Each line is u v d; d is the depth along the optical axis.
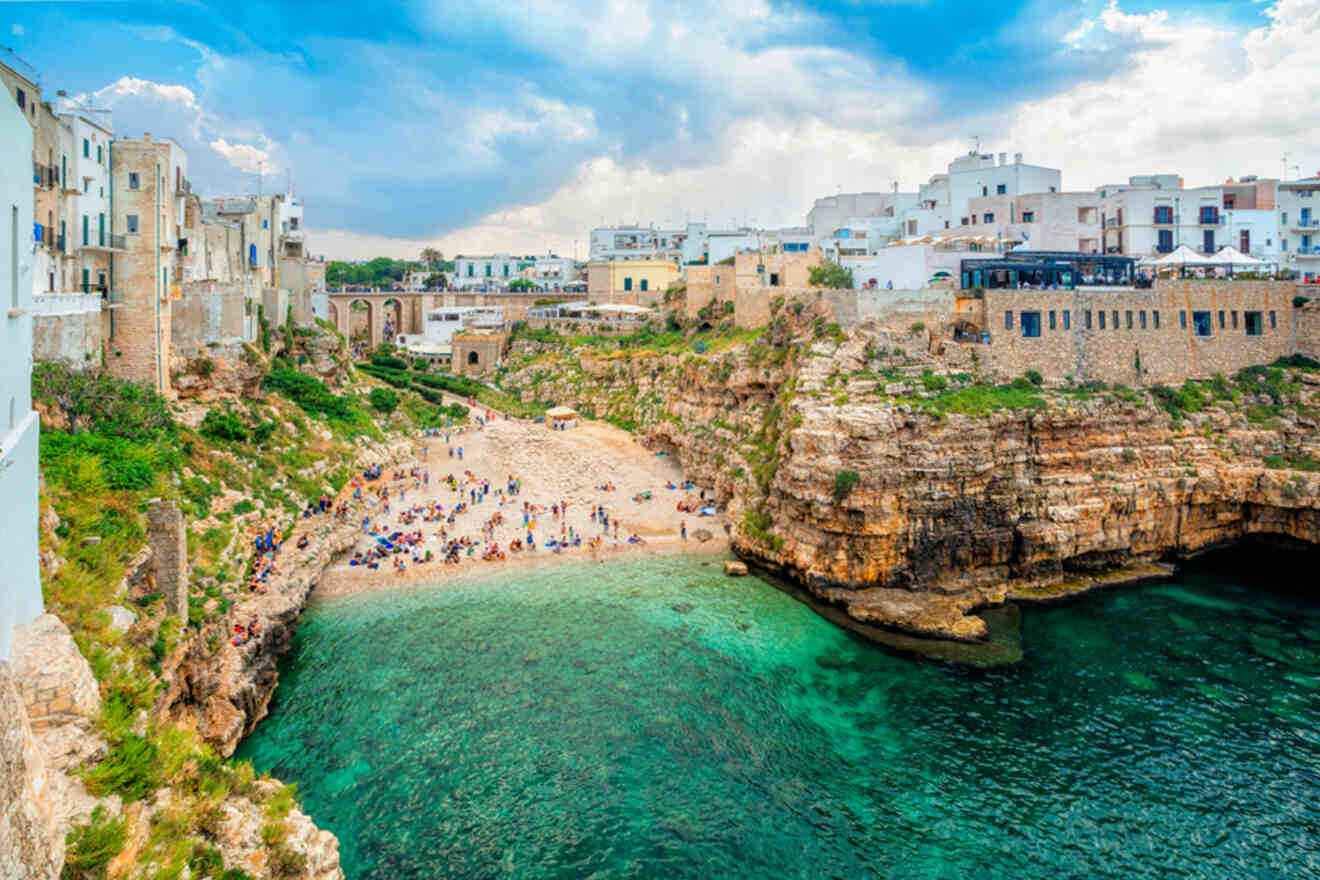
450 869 32.62
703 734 42.00
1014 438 63.56
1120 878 33.06
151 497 36.62
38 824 15.16
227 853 22.16
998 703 45.59
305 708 43.62
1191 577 65.19
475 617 55.84
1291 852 34.44
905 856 34.06
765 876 32.81
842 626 55.25
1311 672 49.19
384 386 108.69
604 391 116.12
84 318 54.56
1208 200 95.00
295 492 64.56
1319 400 71.88
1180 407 71.81
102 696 22.95
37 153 48.53
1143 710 45.03
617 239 189.62
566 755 40.00
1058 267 75.31
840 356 66.75
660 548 71.12
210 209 89.62
